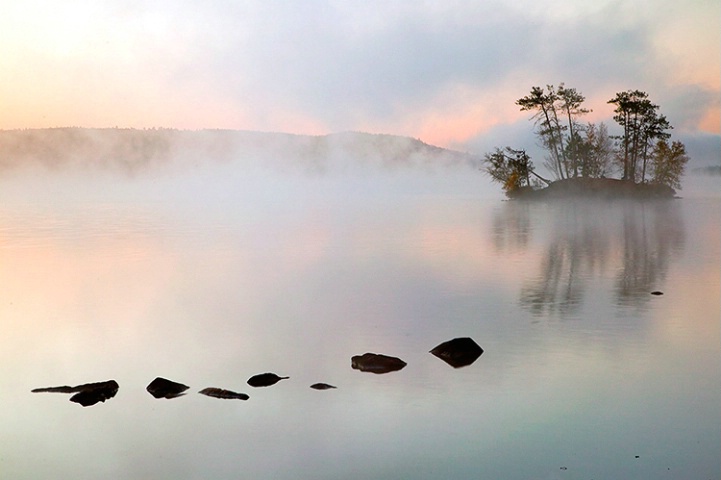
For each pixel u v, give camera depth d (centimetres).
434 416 1060
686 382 1189
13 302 1947
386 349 1423
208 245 3247
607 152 7088
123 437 1012
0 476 903
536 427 1014
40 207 6569
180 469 909
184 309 1838
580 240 3328
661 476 866
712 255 2705
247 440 994
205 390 1188
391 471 891
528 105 6975
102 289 2130
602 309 1741
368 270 2433
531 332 1527
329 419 1060
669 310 1717
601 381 1201
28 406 1144
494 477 870
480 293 1980
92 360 1390
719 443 952
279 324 1655
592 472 878
